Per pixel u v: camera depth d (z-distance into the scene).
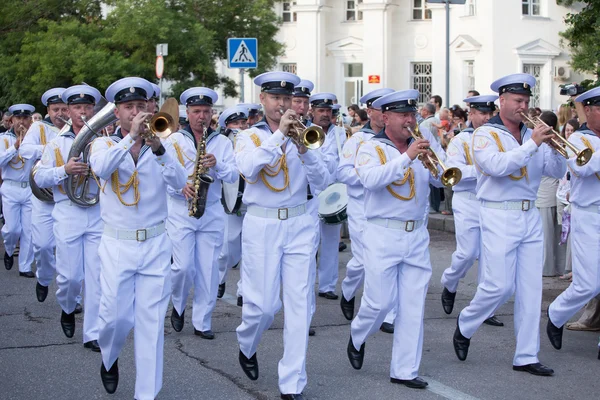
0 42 24.45
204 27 23.16
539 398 7.11
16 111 12.99
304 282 7.20
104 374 7.13
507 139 7.82
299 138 6.85
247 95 35.12
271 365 8.06
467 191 9.91
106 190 6.88
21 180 12.64
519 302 7.84
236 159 7.26
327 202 10.45
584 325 9.32
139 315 6.85
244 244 7.30
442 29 32.59
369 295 7.48
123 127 6.99
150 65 22.52
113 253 6.83
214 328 9.50
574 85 9.44
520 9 30.05
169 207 9.10
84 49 22.31
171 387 7.45
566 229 11.00
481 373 7.79
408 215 7.36
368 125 9.34
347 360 8.23
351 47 35.41
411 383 7.38
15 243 12.95
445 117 17.80
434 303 10.78
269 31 24.61
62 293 8.85
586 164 8.02
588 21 13.77
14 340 8.96
